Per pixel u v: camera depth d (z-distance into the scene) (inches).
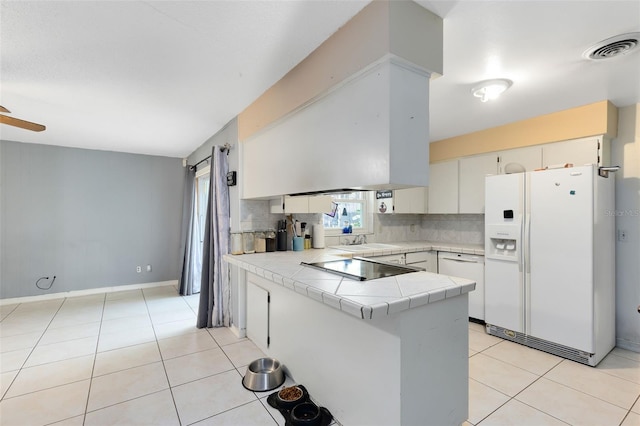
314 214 137.2
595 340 96.7
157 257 206.1
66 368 96.6
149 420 72.2
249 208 124.0
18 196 166.9
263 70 85.4
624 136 110.9
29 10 59.4
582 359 98.6
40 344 114.5
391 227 180.2
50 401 79.6
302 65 79.7
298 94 81.2
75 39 69.9
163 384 87.4
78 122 132.8
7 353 107.0
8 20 62.6
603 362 100.1
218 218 133.0
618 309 112.9
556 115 116.6
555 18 61.3
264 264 92.9
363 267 87.1
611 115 107.4
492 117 123.3
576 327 99.5
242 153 122.3
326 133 73.6
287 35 68.7
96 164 186.9
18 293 166.9
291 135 88.7
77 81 92.1
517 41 69.6
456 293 65.1
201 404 78.3
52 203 175.2
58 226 176.7
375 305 52.6
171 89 98.3
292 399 76.3
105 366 97.9
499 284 119.9
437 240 182.7
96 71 85.8
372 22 57.4
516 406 77.2
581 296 98.4
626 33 66.3
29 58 78.3
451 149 155.0
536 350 109.0
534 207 109.6
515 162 130.3
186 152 195.5
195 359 102.6
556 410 75.7
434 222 185.2
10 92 99.8
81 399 80.4
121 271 194.7
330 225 158.6
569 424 70.7
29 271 169.5
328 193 90.3
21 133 150.6
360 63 60.1
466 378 69.4
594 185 96.8
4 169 163.6
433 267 155.5
